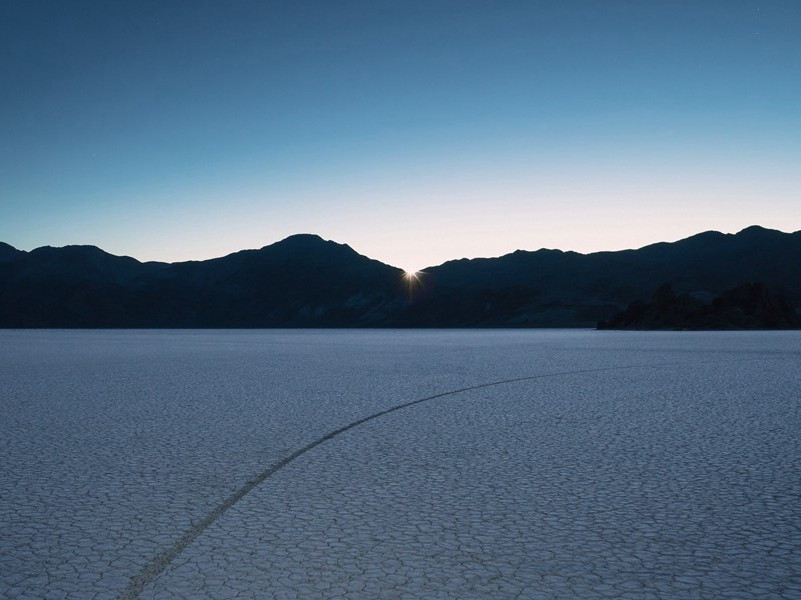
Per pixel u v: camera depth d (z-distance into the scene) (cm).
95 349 5662
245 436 1295
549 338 8275
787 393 2014
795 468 1027
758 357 3847
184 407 1716
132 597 574
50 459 1088
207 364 3506
